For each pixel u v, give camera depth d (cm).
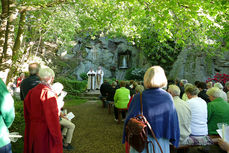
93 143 443
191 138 304
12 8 586
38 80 313
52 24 912
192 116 312
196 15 504
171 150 316
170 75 1445
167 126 190
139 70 1675
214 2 455
